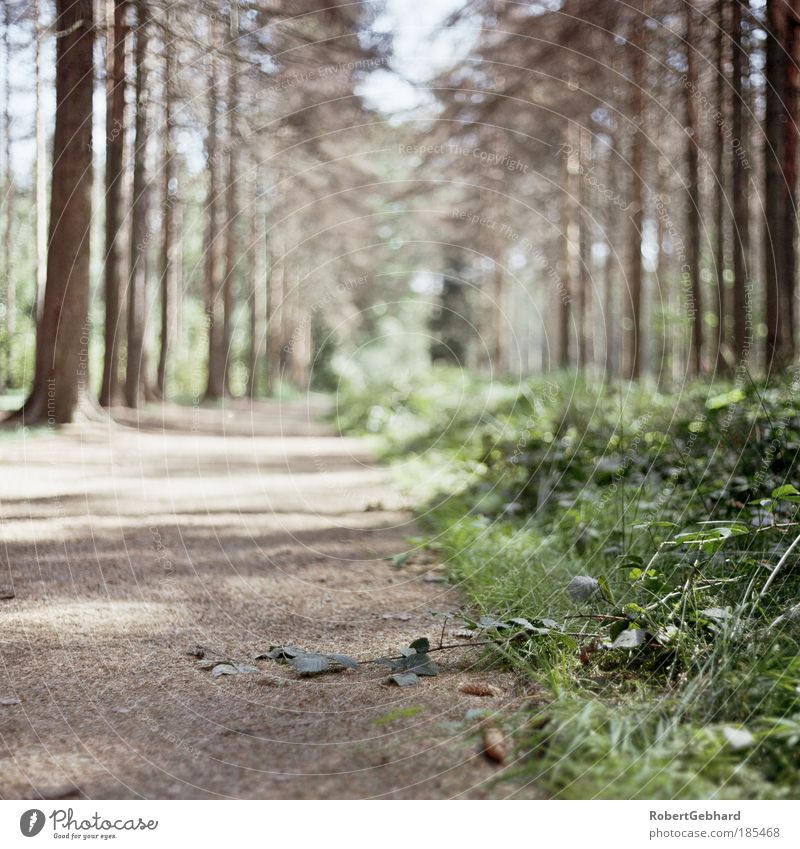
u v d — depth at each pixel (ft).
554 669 8.82
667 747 6.82
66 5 27.14
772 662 7.97
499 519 18.90
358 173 61.46
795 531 10.98
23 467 27.71
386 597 13.70
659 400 24.07
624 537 13.62
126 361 51.57
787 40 20.36
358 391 61.26
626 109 38.01
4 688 8.99
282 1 30.04
